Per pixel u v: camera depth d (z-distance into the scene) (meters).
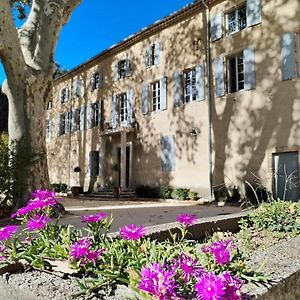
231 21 14.30
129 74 19.14
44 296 1.42
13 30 8.66
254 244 3.31
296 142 11.55
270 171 12.15
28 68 9.12
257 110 12.79
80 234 2.30
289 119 11.80
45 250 1.94
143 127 17.94
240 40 13.62
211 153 14.32
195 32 15.55
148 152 17.50
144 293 1.29
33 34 9.95
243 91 13.31
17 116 8.96
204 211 10.14
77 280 1.49
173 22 16.61
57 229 2.30
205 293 1.18
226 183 13.59
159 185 16.67
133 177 18.36
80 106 23.27
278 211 4.16
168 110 16.53
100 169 20.33
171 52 16.62
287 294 1.62
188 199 14.82
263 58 12.76
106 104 20.83
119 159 19.75
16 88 8.96
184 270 1.41
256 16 13.05
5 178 8.32
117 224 6.59
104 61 21.33
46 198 2.33
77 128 23.66
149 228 3.14
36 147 9.05
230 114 13.72
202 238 3.59
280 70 12.21
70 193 21.75
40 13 10.00
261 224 4.14
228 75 14.19
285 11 12.25
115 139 19.89
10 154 8.58
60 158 25.25
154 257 1.66
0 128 28.64
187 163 15.35
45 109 9.66
